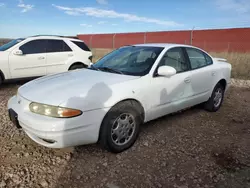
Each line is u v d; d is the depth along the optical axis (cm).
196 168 285
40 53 732
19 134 363
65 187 246
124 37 2952
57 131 260
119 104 304
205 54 480
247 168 286
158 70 347
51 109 265
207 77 452
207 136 376
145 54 388
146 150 324
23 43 707
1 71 671
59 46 775
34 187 245
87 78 329
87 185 250
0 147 322
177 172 276
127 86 314
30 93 297
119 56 414
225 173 275
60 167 281
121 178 262
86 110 273
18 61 691
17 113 296
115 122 303
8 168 275
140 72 349
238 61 1148
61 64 772
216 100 500
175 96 385
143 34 2777
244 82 879
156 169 281
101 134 295
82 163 290
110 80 318
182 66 409
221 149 333
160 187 249
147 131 386
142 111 339
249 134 388
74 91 283
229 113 497
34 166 281
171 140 357
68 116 263
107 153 314
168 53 389
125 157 305
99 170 276
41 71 738
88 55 838
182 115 471
